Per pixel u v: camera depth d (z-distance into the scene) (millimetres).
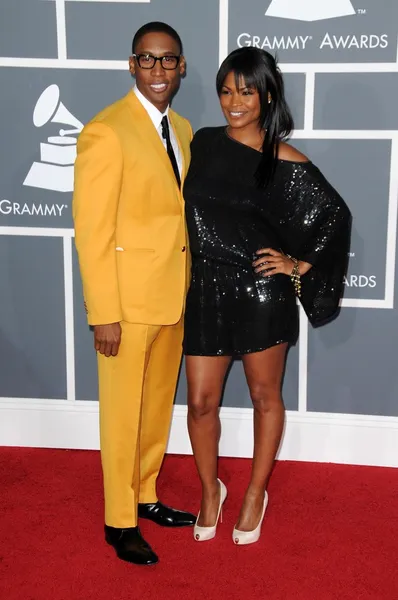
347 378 3143
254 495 2600
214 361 2514
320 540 2598
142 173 2307
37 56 3000
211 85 2971
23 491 2920
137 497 2559
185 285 2471
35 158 3090
